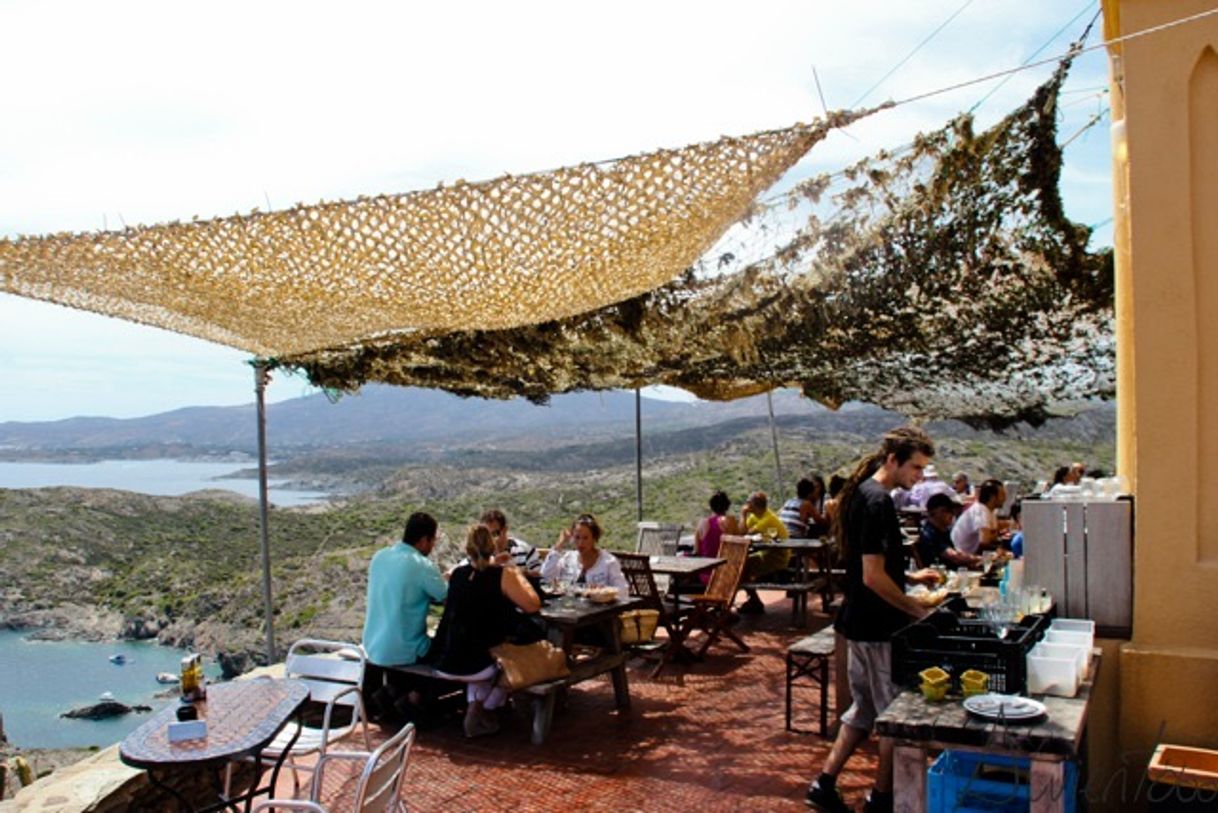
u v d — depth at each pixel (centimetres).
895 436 446
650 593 805
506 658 605
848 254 500
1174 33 405
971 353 538
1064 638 382
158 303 589
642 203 434
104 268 516
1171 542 407
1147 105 410
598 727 644
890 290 499
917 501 1216
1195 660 396
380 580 652
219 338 713
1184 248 405
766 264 532
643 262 509
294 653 522
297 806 367
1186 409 405
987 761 356
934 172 457
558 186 427
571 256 491
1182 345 406
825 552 1028
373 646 650
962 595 470
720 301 571
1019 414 629
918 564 846
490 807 504
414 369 807
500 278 521
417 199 445
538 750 598
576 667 645
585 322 652
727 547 857
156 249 493
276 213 459
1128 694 407
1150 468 411
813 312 535
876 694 442
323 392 826
